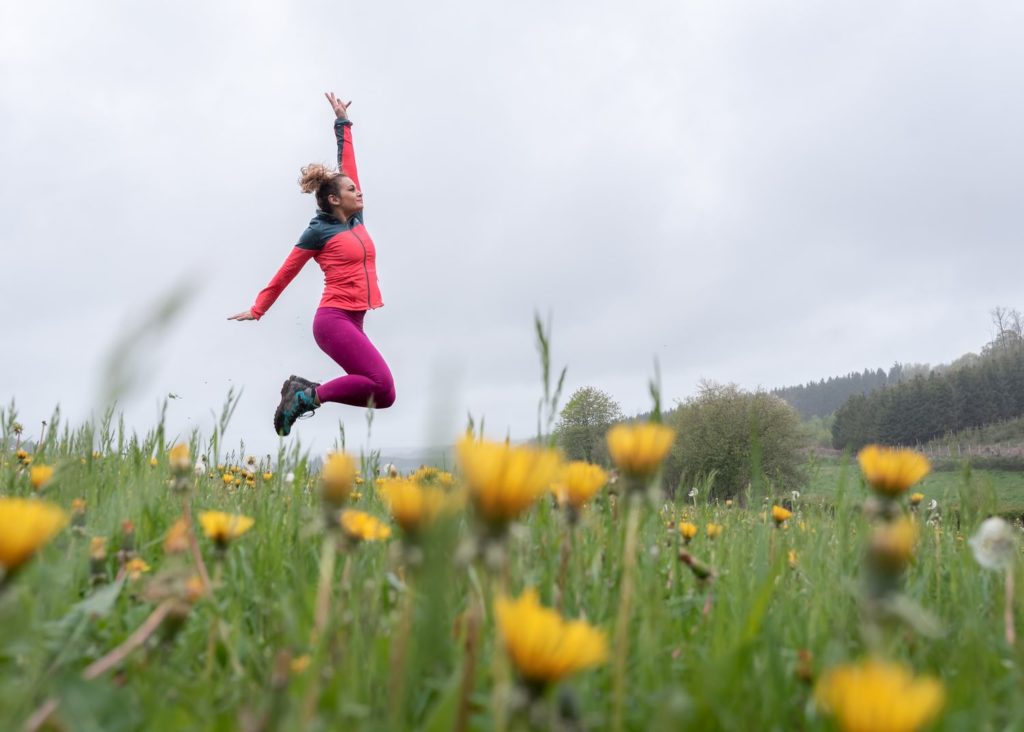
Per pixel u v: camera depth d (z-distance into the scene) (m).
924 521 2.62
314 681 0.90
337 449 2.45
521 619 0.68
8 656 1.21
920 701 0.57
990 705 1.14
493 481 0.75
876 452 1.28
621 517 1.71
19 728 0.94
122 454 3.00
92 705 1.01
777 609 1.73
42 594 1.41
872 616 0.74
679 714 0.88
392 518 2.28
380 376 7.35
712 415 40.78
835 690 0.60
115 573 1.94
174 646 1.32
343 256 7.39
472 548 0.75
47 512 0.84
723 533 2.92
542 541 1.83
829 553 2.31
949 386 102.31
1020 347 118.31
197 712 1.07
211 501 2.96
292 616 1.22
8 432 2.95
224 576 1.79
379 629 1.35
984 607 1.88
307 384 7.20
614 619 1.49
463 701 0.87
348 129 8.30
